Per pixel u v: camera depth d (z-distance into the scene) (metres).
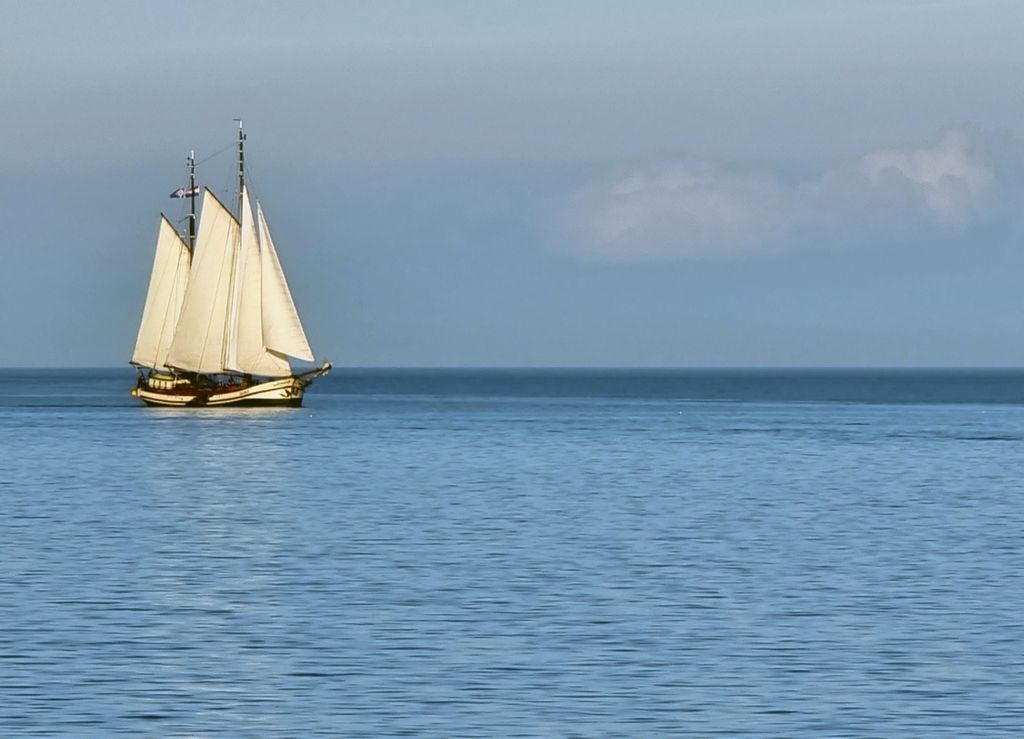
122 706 114.62
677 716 112.38
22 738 106.62
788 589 165.50
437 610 152.25
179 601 157.38
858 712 113.44
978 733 108.25
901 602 157.38
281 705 115.00
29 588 165.12
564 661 129.12
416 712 113.25
